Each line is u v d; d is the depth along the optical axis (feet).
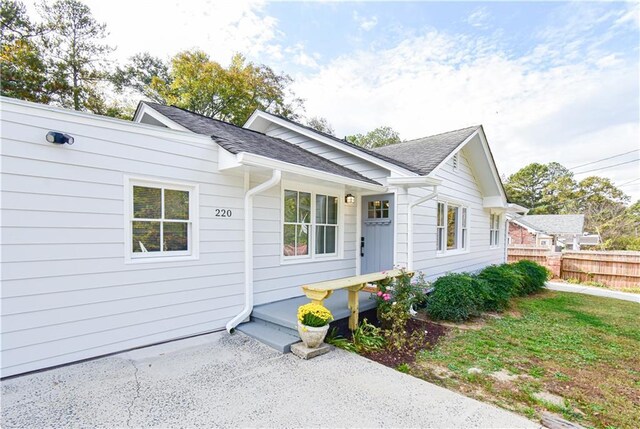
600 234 90.79
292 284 18.67
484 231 33.47
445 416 8.18
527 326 17.95
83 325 10.81
